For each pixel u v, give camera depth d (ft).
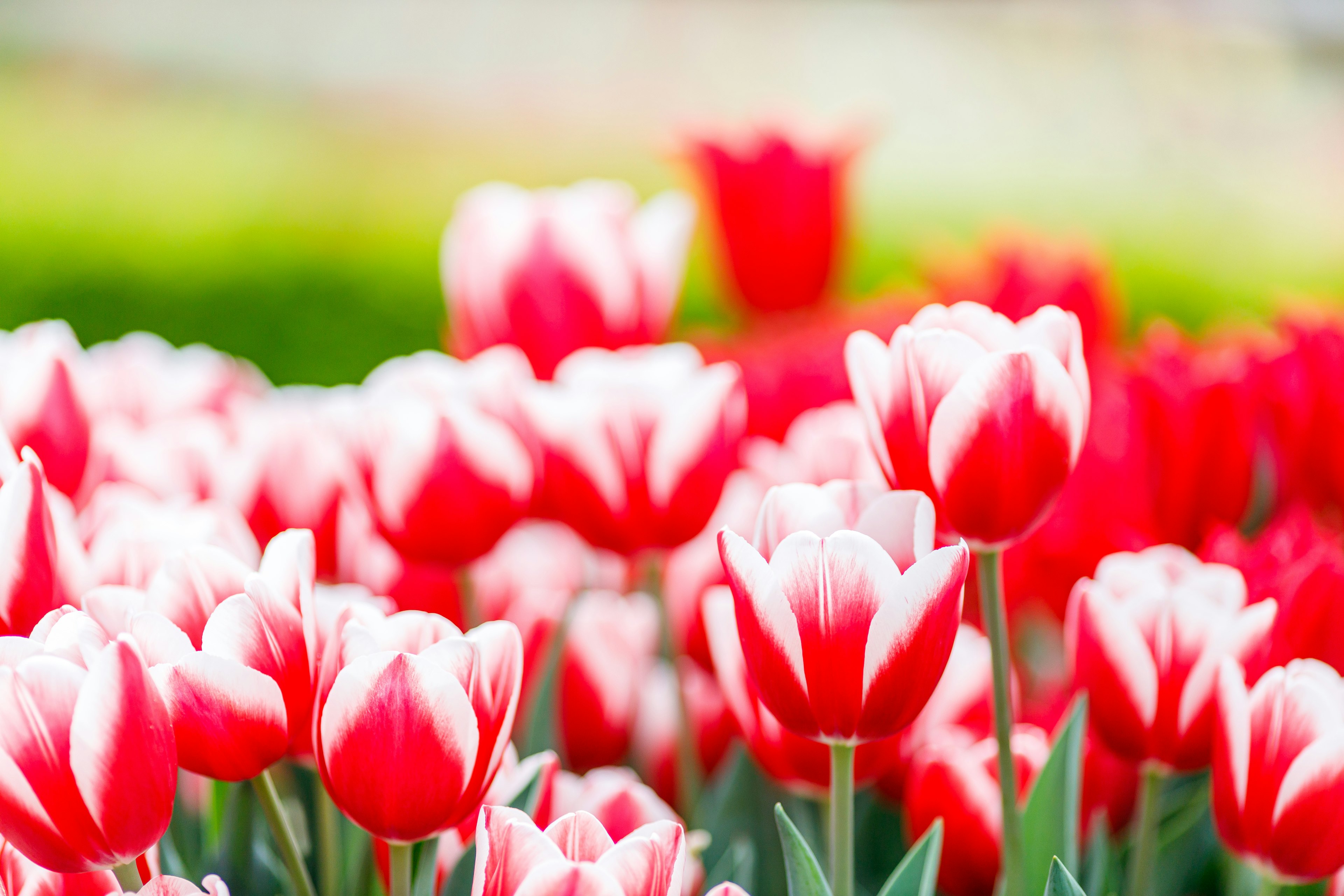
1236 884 4.29
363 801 3.90
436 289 18.42
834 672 3.92
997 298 5.25
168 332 17.02
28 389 4.41
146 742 3.84
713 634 4.21
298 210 25.79
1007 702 4.05
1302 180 32.09
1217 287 16.90
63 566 4.09
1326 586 4.22
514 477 4.33
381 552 4.61
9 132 35.53
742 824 4.46
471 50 53.36
